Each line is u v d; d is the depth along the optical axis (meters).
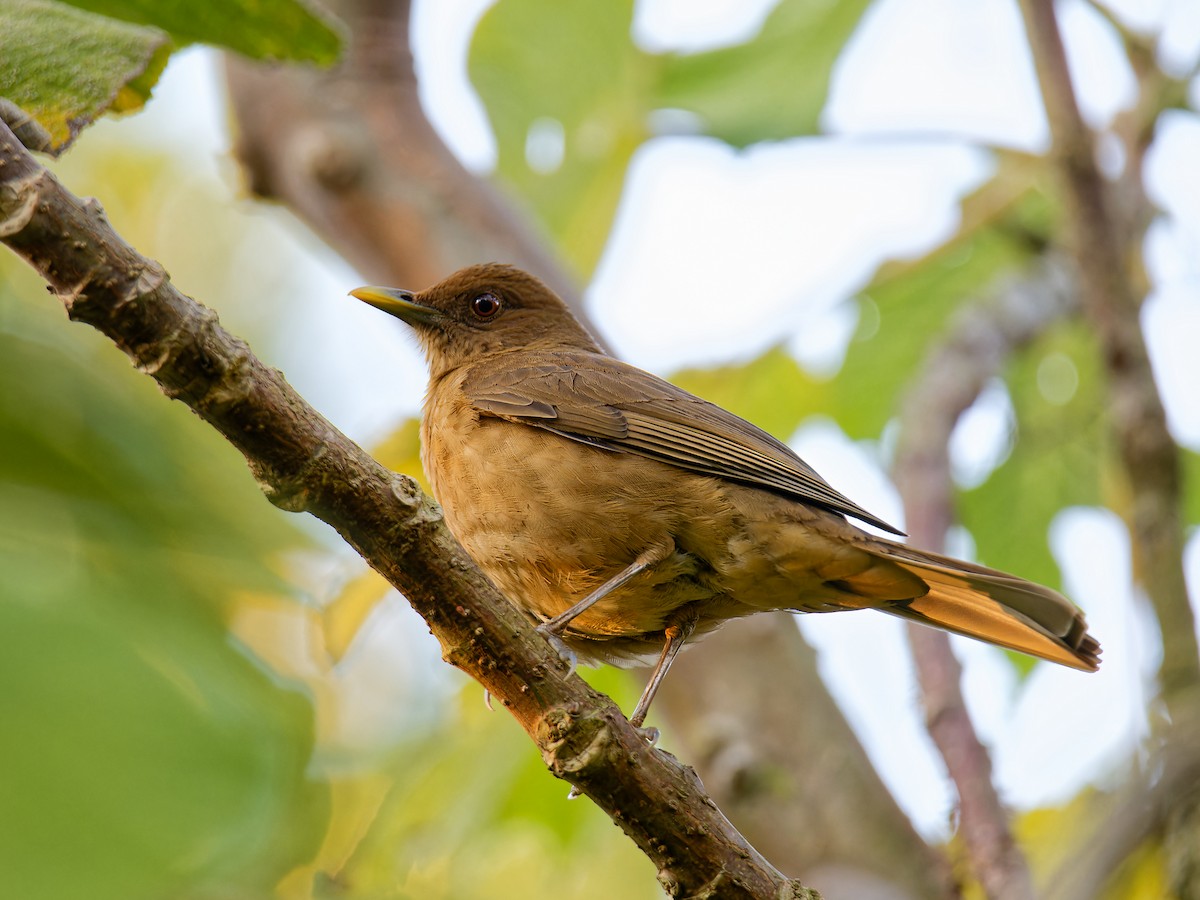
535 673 7.65
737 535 10.36
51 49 6.83
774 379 15.89
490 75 14.66
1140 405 10.52
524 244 13.65
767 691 11.28
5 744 5.29
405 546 7.36
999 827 9.25
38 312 11.69
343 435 7.22
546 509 10.55
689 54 14.45
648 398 11.01
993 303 14.23
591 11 14.46
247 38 7.39
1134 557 10.20
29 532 8.42
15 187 6.35
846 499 10.77
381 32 13.30
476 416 10.99
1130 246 12.83
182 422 10.87
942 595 10.62
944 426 12.99
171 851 5.27
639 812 7.76
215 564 9.83
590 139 14.69
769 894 7.79
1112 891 7.10
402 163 13.24
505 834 14.34
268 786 5.69
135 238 17.03
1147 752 7.69
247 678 7.97
